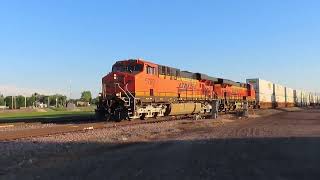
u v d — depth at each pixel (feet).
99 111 120.47
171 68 141.69
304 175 40.06
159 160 49.39
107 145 65.21
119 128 94.12
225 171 42.14
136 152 56.80
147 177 39.32
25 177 40.42
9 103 445.37
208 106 176.24
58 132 80.94
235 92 214.28
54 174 41.55
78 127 91.45
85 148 61.31
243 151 56.95
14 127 96.58
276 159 49.67
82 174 41.16
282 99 323.98
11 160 50.57
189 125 112.06
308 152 55.42
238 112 202.18
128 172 41.83
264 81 270.05
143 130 91.30
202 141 70.95
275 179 38.37
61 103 533.14
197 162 47.80
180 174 40.70
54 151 58.08
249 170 42.63
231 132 91.40
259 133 88.12
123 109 116.47
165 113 138.51
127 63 121.80
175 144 66.39
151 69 126.11
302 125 115.96
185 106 150.20
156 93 128.26
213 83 186.29
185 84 151.43
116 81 118.52
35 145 63.05
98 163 47.62
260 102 255.50
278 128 103.86
